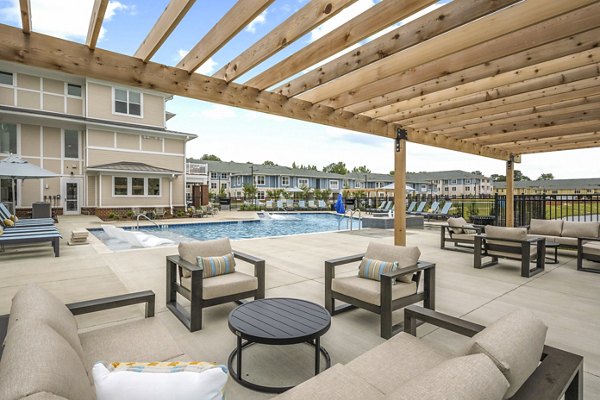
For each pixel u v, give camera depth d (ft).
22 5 8.36
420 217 41.04
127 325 7.73
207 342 9.50
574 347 9.29
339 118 18.03
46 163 52.13
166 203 59.57
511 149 33.22
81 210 55.16
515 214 35.40
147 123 59.57
